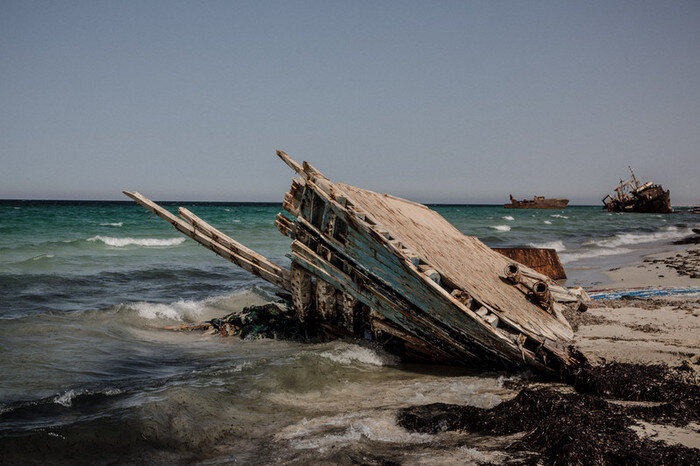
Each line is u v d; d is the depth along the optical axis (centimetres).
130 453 405
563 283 1532
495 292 711
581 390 529
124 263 1898
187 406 496
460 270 730
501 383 587
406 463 361
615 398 498
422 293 624
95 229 3559
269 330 893
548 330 657
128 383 597
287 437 433
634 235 3762
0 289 1287
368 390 579
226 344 843
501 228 4512
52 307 1109
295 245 753
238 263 884
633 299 1109
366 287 694
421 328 662
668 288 1302
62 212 6266
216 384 575
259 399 539
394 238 670
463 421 445
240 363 684
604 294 1235
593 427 404
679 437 387
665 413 443
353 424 453
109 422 445
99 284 1449
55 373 622
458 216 8025
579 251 2650
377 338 744
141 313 1048
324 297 771
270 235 3447
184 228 878
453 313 608
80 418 465
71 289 1348
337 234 714
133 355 741
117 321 971
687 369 543
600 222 5969
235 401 527
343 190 750
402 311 668
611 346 673
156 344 828
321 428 451
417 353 708
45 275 1526
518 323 614
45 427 430
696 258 1967
